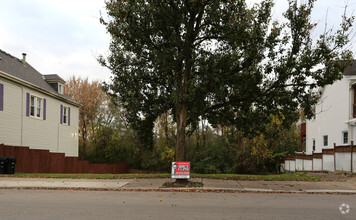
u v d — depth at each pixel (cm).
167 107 1659
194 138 3391
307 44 1212
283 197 966
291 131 2905
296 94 1310
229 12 1227
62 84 2870
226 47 1371
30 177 1470
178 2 1200
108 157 3456
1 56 2269
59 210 720
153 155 3097
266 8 1210
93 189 1141
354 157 1599
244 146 2617
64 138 2812
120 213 689
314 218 653
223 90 1305
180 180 1211
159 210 728
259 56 1280
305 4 1191
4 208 741
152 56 1402
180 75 1316
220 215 675
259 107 1437
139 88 1582
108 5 1238
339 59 1183
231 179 1413
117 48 1539
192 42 1306
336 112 2223
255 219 639
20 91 2178
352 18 1130
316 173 1806
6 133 2006
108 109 3594
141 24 1259
